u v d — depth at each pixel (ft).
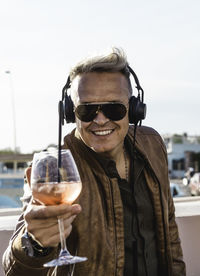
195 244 9.93
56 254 5.55
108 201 6.57
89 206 6.39
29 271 5.50
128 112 6.77
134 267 6.77
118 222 6.57
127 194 6.89
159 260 7.15
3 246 8.37
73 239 6.35
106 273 6.36
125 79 6.64
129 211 6.91
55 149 5.85
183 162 219.82
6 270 5.77
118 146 6.84
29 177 5.89
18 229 5.86
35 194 4.85
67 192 4.80
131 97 6.79
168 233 7.14
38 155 5.13
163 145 7.97
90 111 6.38
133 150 7.14
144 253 6.90
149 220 7.09
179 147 221.66
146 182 7.18
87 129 6.47
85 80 6.44
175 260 7.67
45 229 4.87
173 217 7.82
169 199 7.73
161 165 7.62
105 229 6.43
